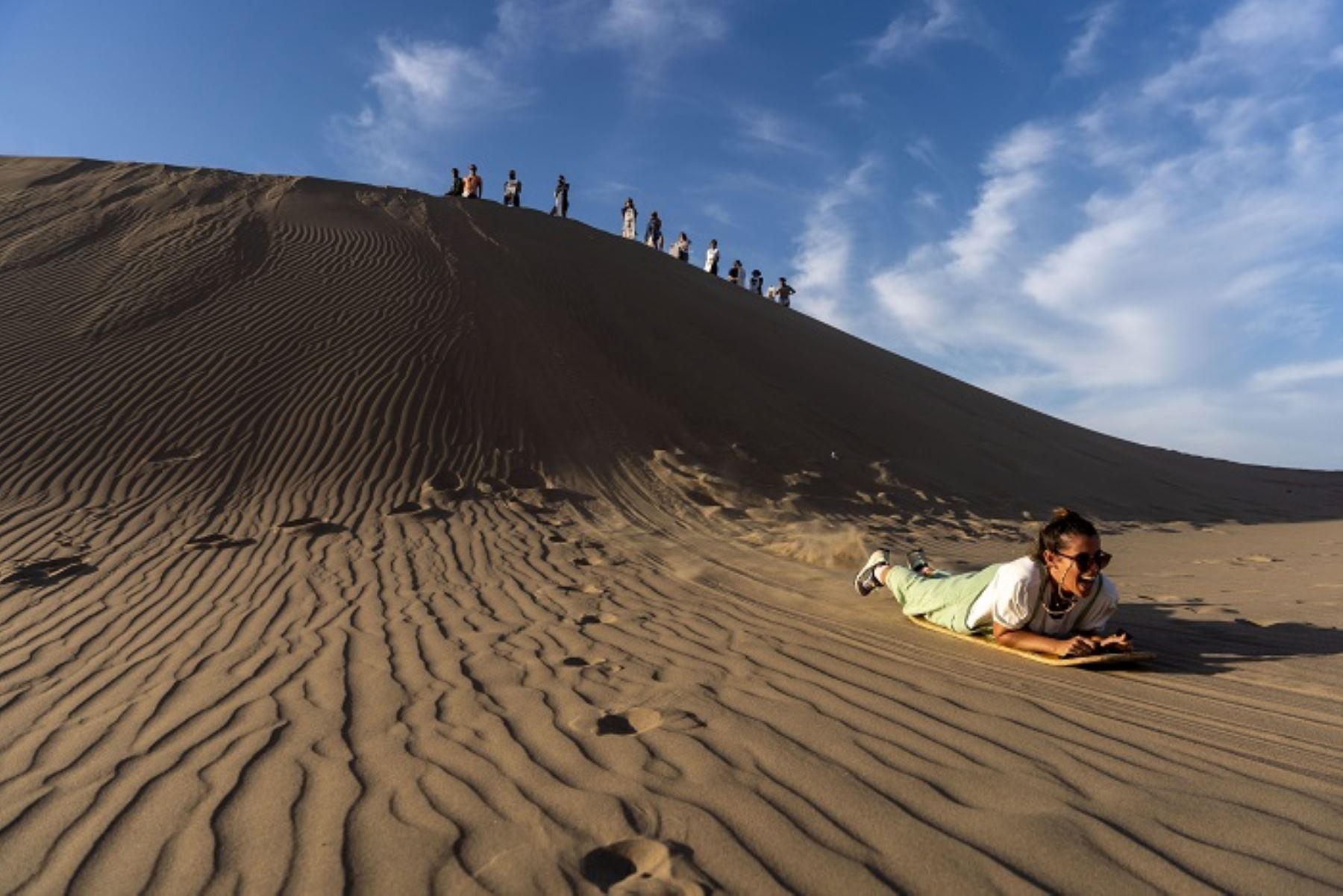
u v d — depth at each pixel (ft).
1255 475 78.64
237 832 8.04
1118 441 82.12
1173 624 17.13
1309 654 14.20
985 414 70.74
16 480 31.45
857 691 11.97
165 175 70.59
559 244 72.38
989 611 14.49
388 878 7.04
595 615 18.17
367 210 68.90
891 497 43.06
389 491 33.19
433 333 46.52
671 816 8.00
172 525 28.43
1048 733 10.03
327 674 13.80
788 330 73.87
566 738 10.30
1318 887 6.46
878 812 7.91
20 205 60.95
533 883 6.89
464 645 15.65
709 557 26.43
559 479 36.63
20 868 7.63
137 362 40.37
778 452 45.21
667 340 56.80
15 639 17.43
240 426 36.63
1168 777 8.62
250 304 47.16
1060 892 6.48
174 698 12.93
